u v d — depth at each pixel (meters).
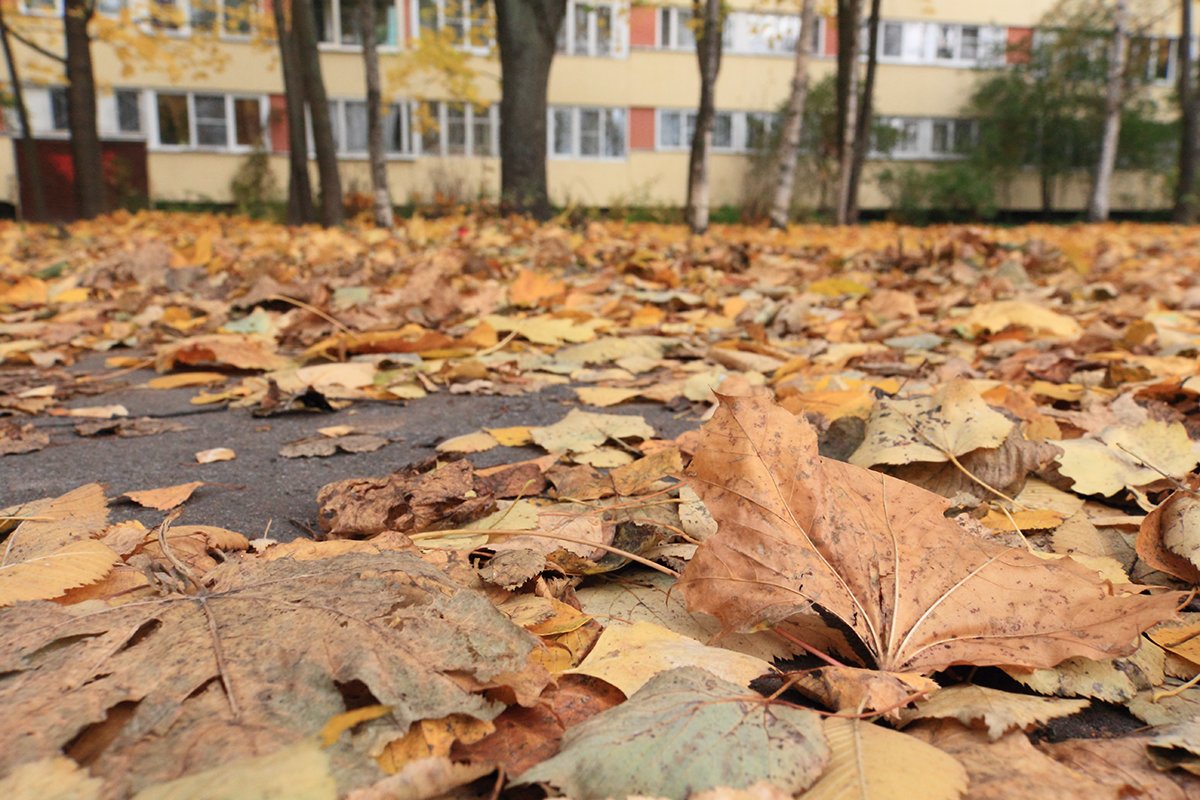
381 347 3.55
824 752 0.83
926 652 1.04
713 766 0.80
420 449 2.33
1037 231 17.94
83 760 0.81
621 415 2.46
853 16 17.94
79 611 1.06
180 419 2.71
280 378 3.07
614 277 6.74
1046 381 3.00
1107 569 1.42
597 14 25.59
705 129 13.66
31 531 1.37
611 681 1.00
